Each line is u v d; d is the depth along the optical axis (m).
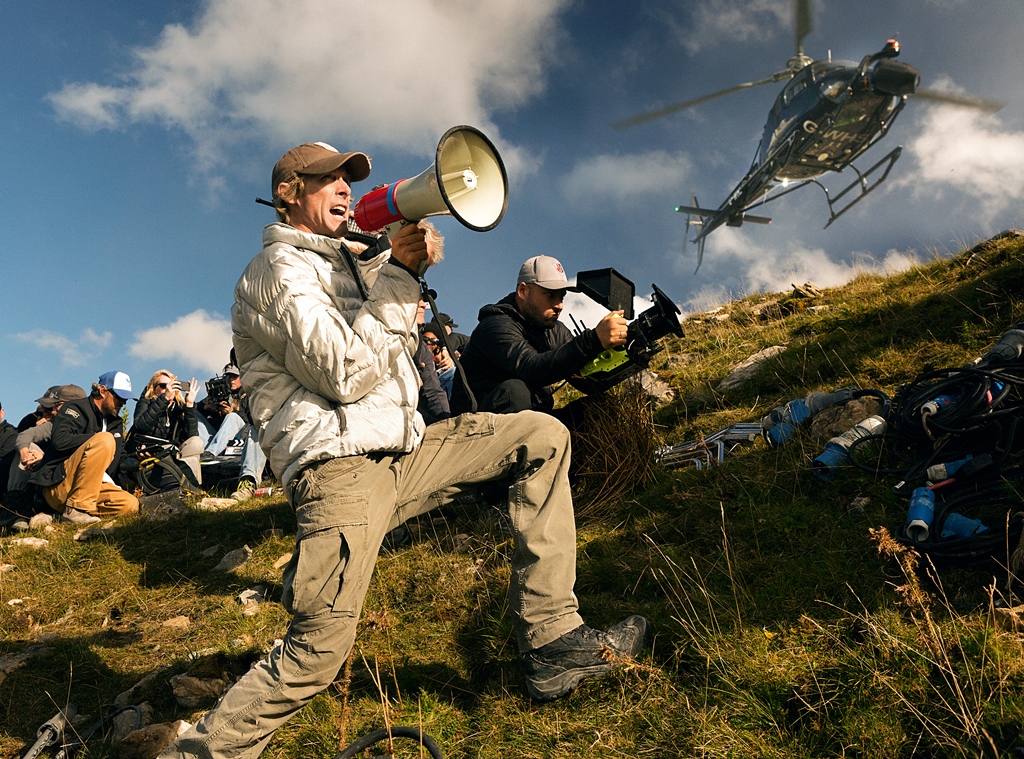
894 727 2.11
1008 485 2.95
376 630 3.34
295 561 2.24
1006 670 2.13
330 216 2.54
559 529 2.62
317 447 2.22
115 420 7.28
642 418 4.31
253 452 6.73
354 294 2.45
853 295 6.77
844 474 3.53
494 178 2.54
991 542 2.61
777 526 3.28
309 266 2.35
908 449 3.53
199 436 7.71
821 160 24.55
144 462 6.80
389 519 2.39
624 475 4.15
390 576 3.84
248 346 2.42
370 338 2.26
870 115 22.61
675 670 2.59
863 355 4.80
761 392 5.09
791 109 24.08
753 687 2.39
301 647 2.19
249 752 2.20
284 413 2.31
